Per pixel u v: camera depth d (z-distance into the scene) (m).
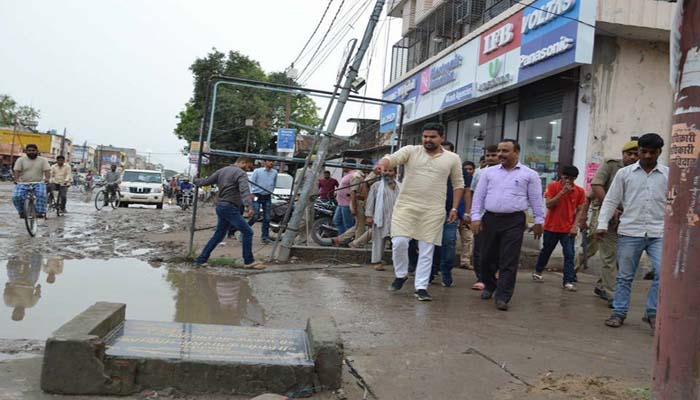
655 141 5.33
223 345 3.56
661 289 2.74
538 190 6.13
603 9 10.13
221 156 8.74
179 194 29.50
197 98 37.28
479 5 15.87
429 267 6.20
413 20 21.67
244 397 3.23
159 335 3.65
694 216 2.59
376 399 3.28
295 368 3.29
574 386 3.55
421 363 3.92
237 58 37.56
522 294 7.08
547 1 11.23
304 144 9.73
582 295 7.30
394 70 22.66
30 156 10.23
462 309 5.84
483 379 3.66
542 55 11.30
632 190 5.49
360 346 4.29
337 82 8.77
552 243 8.04
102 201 20.50
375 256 8.20
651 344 4.81
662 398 2.69
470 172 8.54
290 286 6.59
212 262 7.88
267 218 11.22
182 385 3.20
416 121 19.00
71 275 6.56
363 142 10.16
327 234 11.38
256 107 8.78
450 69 16.06
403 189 6.32
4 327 4.34
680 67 2.68
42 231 11.30
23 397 3.02
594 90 10.76
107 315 3.57
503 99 14.23
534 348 4.44
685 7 2.66
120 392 3.14
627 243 5.50
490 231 6.18
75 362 3.09
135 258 8.17
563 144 11.32
